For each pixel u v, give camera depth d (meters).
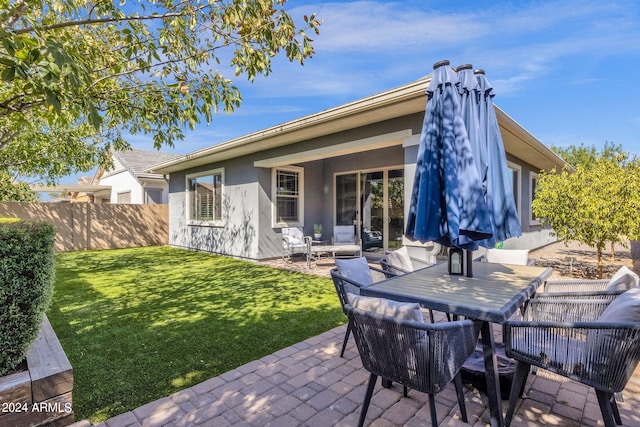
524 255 4.12
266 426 2.08
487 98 3.02
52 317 4.11
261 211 8.51
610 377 1.79
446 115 2.70
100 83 3.64
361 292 2.65
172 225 11.98
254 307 4.52
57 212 10.58
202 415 2.19
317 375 2.71
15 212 9.95
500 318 1.94
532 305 2.75
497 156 2.97
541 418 2.18
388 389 2.50
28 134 6.84
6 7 2.31
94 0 3.01
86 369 2.80
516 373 2.13
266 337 3.49
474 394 2.46
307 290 5.46
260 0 3.06
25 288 2.14
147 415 2.19
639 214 5.02
